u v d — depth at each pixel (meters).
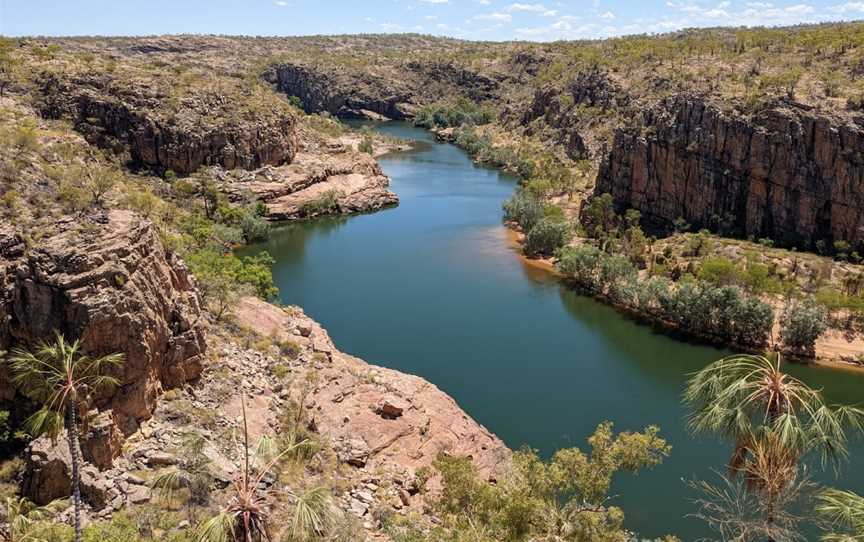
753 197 119.56
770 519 20.39
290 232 141.25
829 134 109.56
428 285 108.62
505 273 115.00
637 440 29.31
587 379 75.94
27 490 30.86
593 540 27.92
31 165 43.22
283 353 55.44
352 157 187.00
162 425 37.41
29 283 33.50
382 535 35.25
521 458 31.72
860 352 80.94
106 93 148.25
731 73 150.50
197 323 44.69
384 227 145.62
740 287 93.50
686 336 88.56
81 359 29.92
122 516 29.89
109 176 48.56
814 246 112.81
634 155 137.75
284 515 30.75
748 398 19.58
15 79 141.38
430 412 53.84
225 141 155.00
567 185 169.88
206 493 32.50
